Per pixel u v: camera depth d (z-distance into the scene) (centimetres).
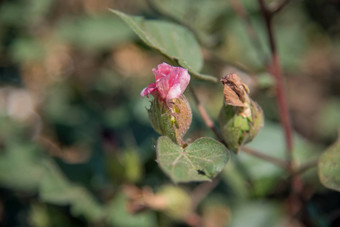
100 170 52
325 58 87
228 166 51
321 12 78
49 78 73
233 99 35
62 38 68
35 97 71
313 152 54
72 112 66
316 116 84
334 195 53
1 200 55
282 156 53
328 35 82
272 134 54
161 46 38
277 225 50
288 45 69
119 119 61
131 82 75
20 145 57
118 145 52
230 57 60
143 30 37
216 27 61
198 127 54
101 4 75
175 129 34
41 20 68
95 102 70
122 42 69
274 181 51
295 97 86
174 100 34
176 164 30
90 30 68
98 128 61
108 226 49
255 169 51
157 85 33
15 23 65
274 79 47
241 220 51
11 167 55
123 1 76
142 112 60
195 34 48
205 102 60
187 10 58
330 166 37
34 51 66
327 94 87
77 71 74
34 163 55
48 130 66
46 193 48
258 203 51
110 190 49
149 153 52
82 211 48
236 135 36
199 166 30
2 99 69
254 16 63
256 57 61
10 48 65
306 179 52
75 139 63
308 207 49
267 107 62
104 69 76
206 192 51
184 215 48
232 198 55
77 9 73
